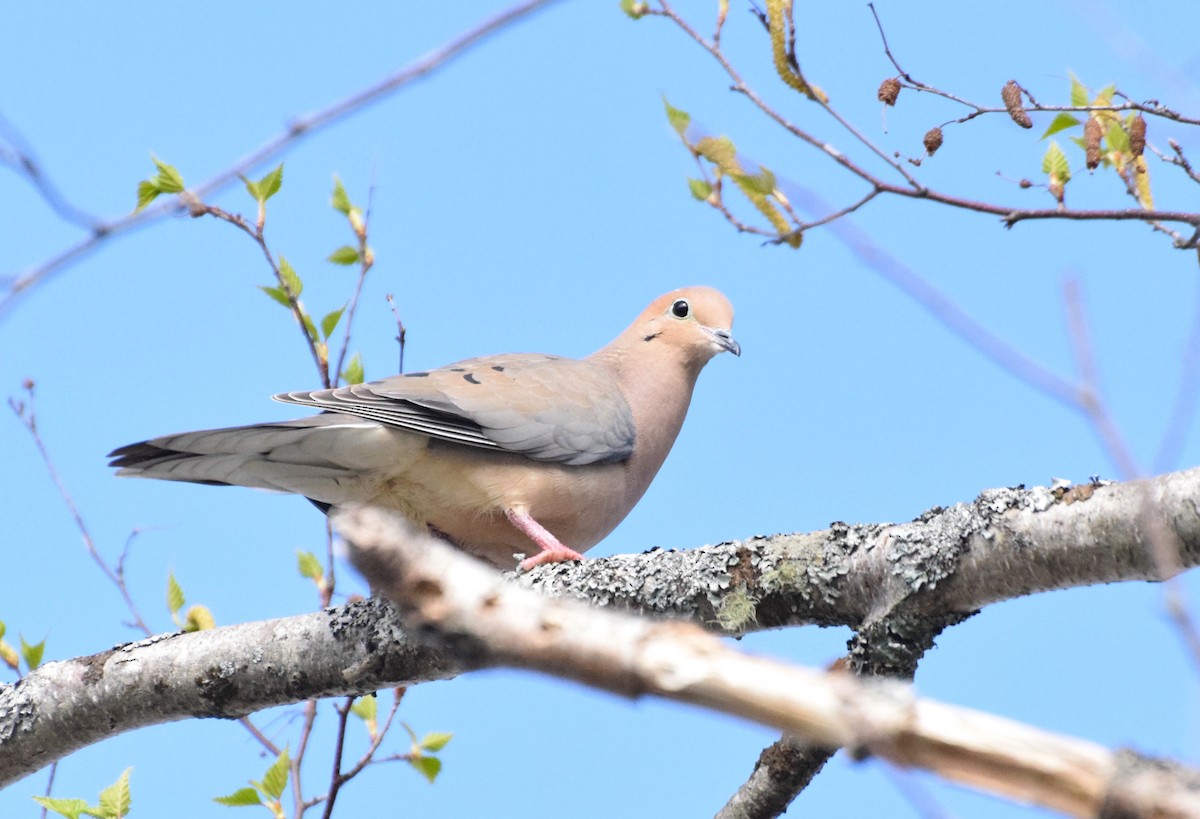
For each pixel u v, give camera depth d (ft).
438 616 12.20
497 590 12.25
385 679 32.63
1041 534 25.80
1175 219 26.50
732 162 32.73
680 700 11.96
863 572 28.07
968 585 26.73
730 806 29.55
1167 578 17.52
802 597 28.91
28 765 35.19
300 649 33.19
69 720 34.50
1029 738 11.64
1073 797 11.45
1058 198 31.73
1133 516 24.62
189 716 34.50
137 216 19.39
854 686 11.93
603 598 31.04
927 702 11.87
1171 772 11.39
